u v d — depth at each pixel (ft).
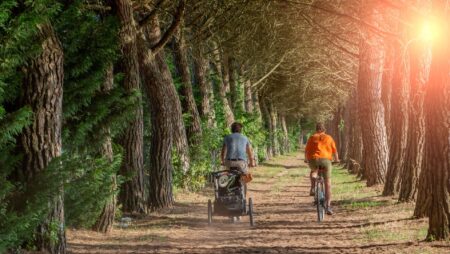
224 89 227.40
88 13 76.48
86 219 76.38
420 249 62.49
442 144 66.54
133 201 101.35
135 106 80.48
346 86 288.30
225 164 90.22
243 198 90.33
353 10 153.07
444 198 66.44
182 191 141.08
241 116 256.52
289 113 526.57
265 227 90.27
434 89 67.15
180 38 156.66
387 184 128.77
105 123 78.95
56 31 69.56
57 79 59.11
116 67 92.07
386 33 120.98
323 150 97.76
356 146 237.86
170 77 139.13
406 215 92.89
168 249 68.54
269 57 241.55
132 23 93.50
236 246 70.85
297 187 179.42
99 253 64.59
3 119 50.08
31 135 57.77
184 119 160.45
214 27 161.68
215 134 177.27
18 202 57.52
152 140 116.57
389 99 163.22
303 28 189.47
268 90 385.29
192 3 148.56
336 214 105.40
